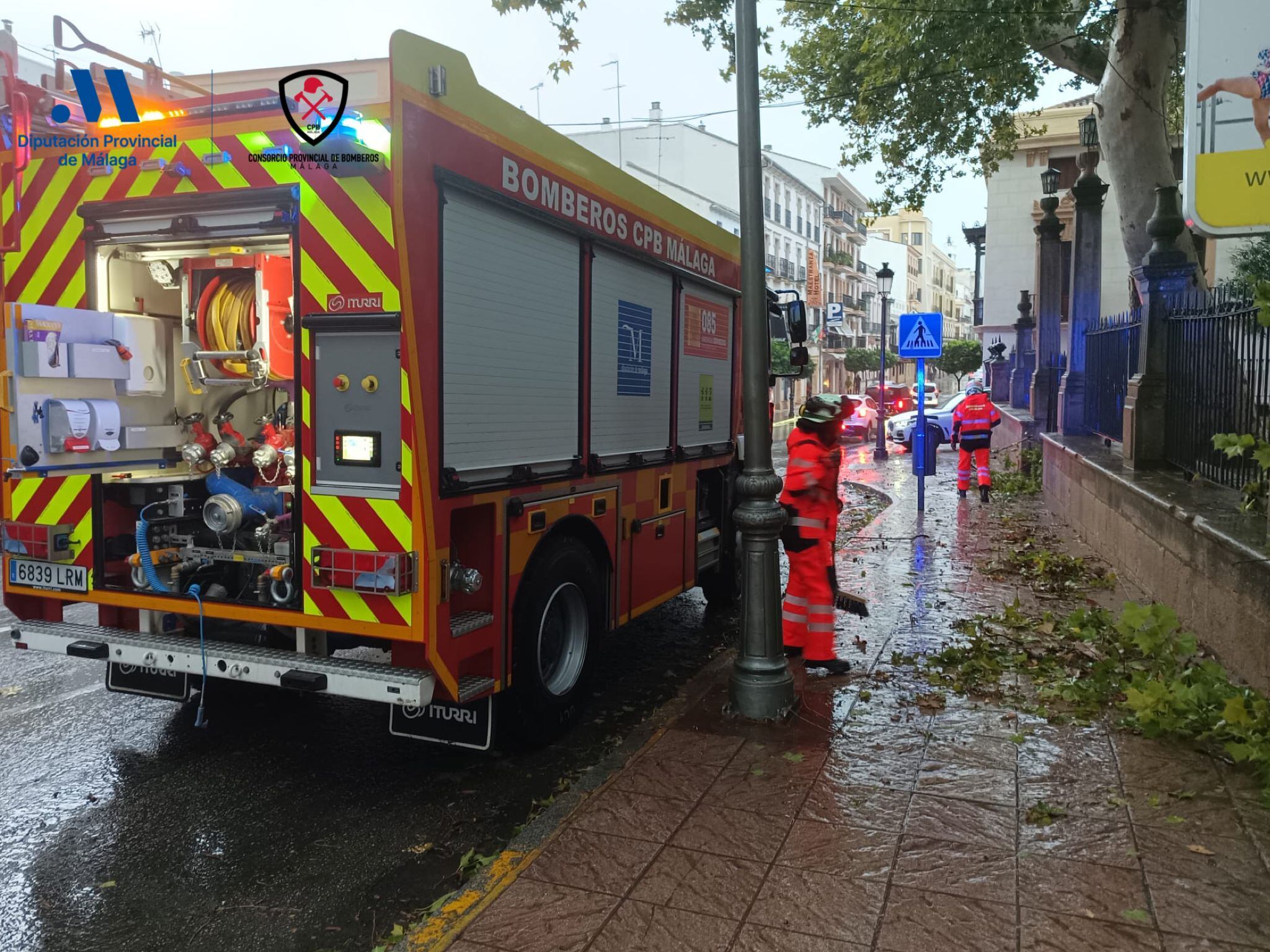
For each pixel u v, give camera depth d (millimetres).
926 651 6484
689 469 6992
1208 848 3600
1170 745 4641
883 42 15148
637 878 3443
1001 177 37188
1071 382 13898
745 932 3096
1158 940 3016
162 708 5855
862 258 89938
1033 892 3307
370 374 4023
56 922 3506
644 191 6086
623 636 7742
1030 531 11602
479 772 4961
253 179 4152
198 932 3449
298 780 4820
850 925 3121
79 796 4594
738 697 5152
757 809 3998
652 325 6254
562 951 3012
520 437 4723
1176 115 18844
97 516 4707
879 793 4152
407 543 3990
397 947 3211
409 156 3850
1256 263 13664
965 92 17406
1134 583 8242
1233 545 5512
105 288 4699
